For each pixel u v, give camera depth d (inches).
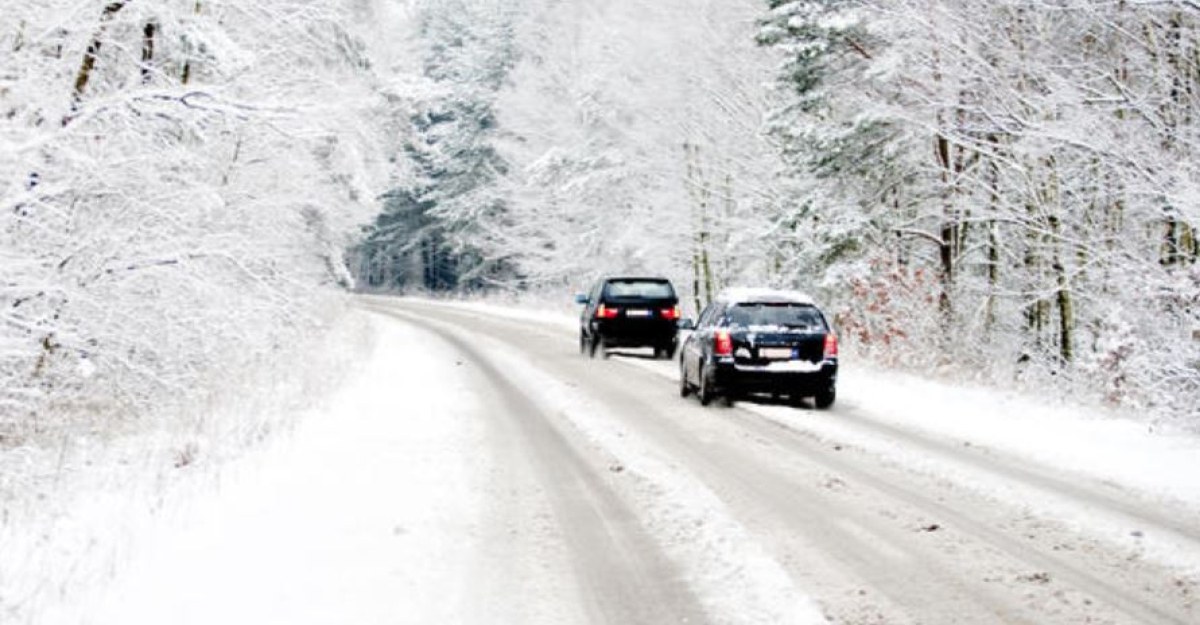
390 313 2456.9
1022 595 332.2
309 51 837.2
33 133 561.9
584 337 1364.4
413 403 812.6
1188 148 914.7
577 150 2493.8
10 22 585.9
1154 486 511.5
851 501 471.5
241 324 780.6
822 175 1390.3
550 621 300.0
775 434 677.3
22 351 572.7
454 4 4028.1
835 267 1327.5
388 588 327.3
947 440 653.3
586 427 694.5
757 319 813.2
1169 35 953.5
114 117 618.8
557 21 2829.7
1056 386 972.6
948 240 1310.3
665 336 1295.5
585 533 405.7
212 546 371.9
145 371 708.7
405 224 4119.1
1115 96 920.3
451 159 3437.5
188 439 617.3
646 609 312.0
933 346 1151.6
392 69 1163.9
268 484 481.4
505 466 548.1
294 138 662.5
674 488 494.6
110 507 446.6
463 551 374.6
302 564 351.3
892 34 1227.9
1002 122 1051.3
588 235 2480.3
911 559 373.4
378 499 455.2
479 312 2481.5
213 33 668.1
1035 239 1189.1
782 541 396.8
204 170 857.5
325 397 792.3
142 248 668.7
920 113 1228.5
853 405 835.4
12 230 596.4
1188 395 713.0
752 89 1823.3
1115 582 348.5
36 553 372.8
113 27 663.1
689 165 1973.4
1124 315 869.2
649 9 2148.1
